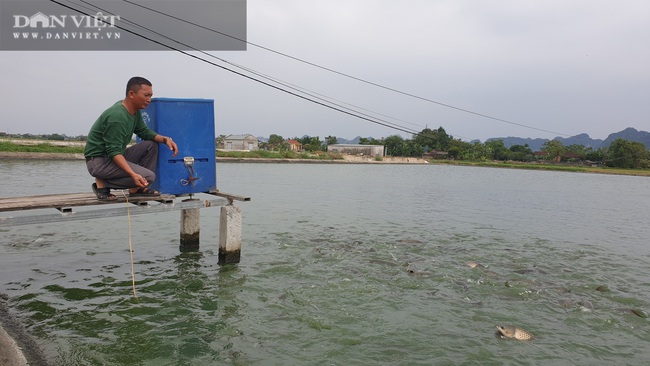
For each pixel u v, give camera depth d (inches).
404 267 442.0
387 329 293.4
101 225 584.4
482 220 812.6
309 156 3708.2
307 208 863.1
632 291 401.4
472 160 4943.4
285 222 683.4
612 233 737.6
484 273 433.4
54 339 254.4
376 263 451.2
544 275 440.1
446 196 1258.6
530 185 1920.5
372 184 1603.1
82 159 2192.4
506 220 827.4
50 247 459.5
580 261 511.8
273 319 300.5
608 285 417.4
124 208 330.6
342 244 535.2
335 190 1291.8
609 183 2421.3
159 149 357.4
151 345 255.0
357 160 4143.7
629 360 265.9
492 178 2375.7
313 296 348.2
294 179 1659.7
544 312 338.6
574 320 324.5
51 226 564.4
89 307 305.3
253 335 274.5
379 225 703.1
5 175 1235.2
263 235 572.4
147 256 442.0
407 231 659.4
